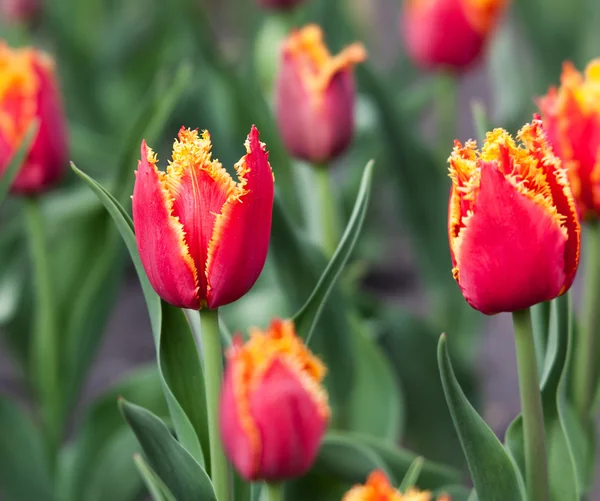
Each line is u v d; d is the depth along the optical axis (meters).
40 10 3.08
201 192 1.05
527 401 1.07
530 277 1.04
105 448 1.74
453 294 2.22
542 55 3.08
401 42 3.22
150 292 1.13
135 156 1.56
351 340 1.54
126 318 3.21
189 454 1.09
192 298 1.06
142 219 1.06
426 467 1.42
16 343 1.97
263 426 1.00
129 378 1.75
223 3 4.79
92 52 3.34
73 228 1.93
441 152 2.27
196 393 1.15
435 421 1.89
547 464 1.10
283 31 2.40
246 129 2.34
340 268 1.14
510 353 2.83
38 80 1.51
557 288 1.05
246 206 1.05
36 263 1.67
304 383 1.00
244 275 1.06
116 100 3.32
